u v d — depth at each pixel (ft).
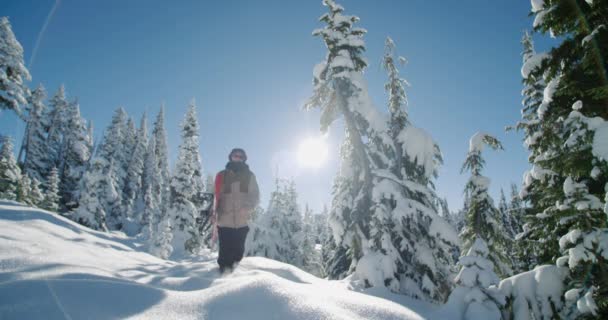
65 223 33.88
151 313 7.75
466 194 27.94
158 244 81.20
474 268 16.62
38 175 134.00
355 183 31.81
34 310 6.91
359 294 12.35
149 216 152.46
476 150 27.53
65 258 11.90
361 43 32.53
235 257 15.21
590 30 17.16
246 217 15.98
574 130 15.84
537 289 16.25
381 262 24.07
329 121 35.04
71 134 145.59
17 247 11.84
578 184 16.21
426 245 28.30
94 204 105.29
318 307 8.70
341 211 31.32
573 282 15.53
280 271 18.93
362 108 31.17
